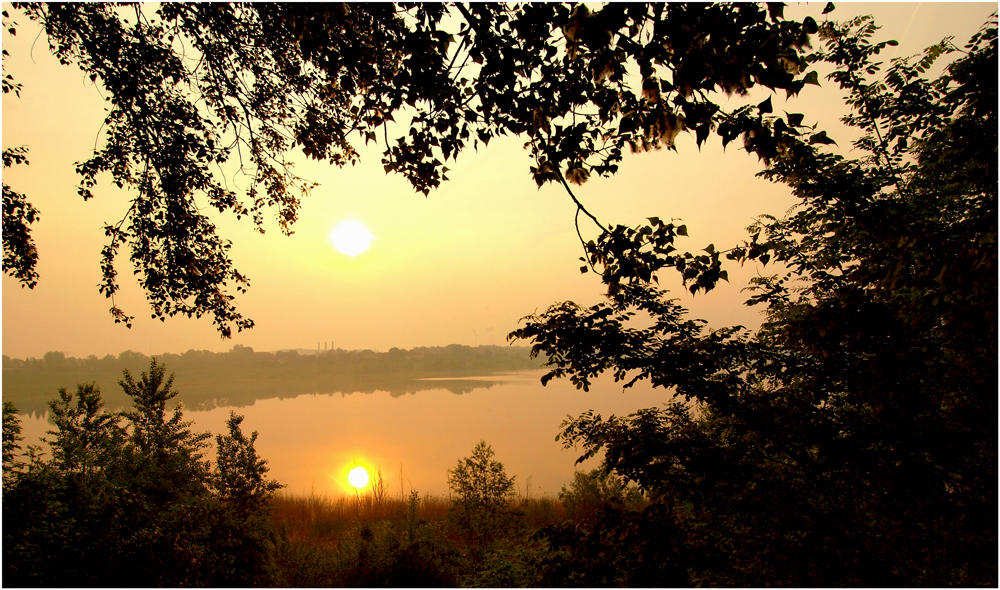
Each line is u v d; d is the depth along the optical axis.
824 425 3.73
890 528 3.54
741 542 3.81
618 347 4.07
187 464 8.55
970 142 3.58
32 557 4.72
